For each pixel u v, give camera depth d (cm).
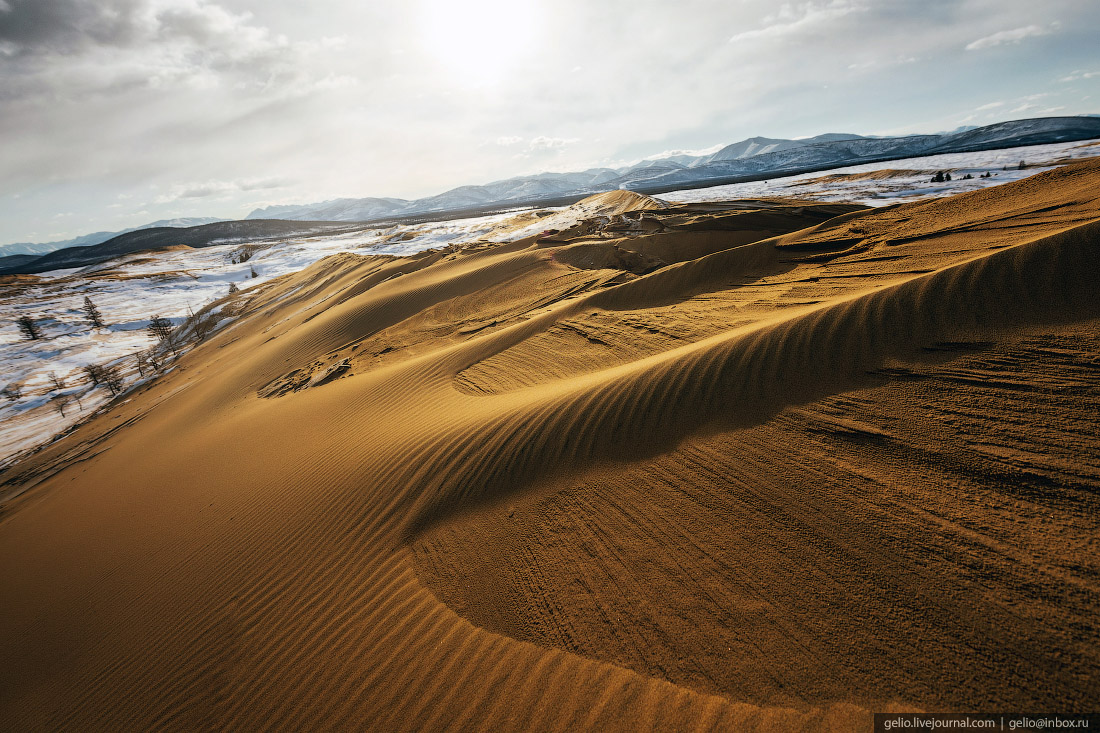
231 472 941
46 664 622
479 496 578
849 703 275
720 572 377
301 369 1692
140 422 2053
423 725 350
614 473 530
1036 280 507
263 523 714
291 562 606
